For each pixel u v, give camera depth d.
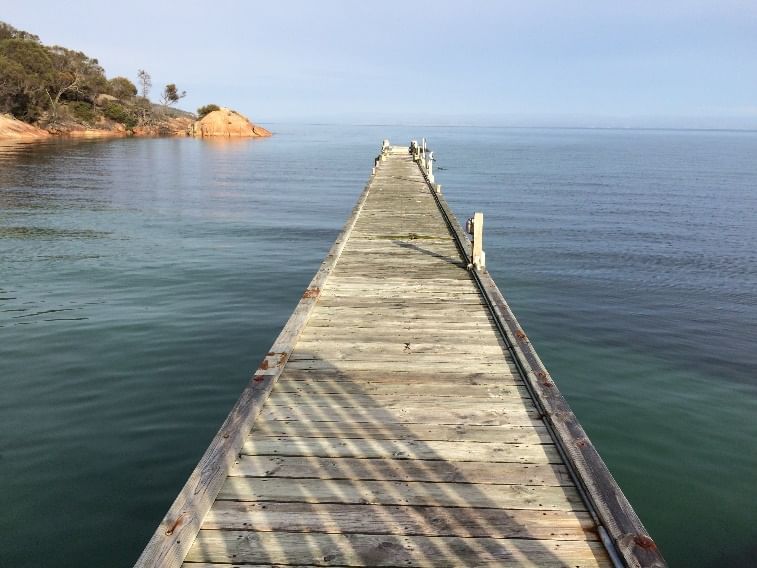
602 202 32.53
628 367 9.79
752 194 37.03
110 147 65.75
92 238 19.33
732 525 5.70
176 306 12.20
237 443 3.98
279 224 23.53
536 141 139.38
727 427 7.76
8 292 12.82
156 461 6.29
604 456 6.97
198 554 3.01
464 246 10.05
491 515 3.35
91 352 9.44
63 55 83.19
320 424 4.39
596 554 3.05
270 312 12.00
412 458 3.93
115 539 5.04
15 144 62.47
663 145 124.94
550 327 11.80
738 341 11.20
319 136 142.75
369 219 13.45
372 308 7.19
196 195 31.94
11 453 6.38
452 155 77.06
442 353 5.78
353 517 3.31
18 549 4.88
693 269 17.28
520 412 4.60
